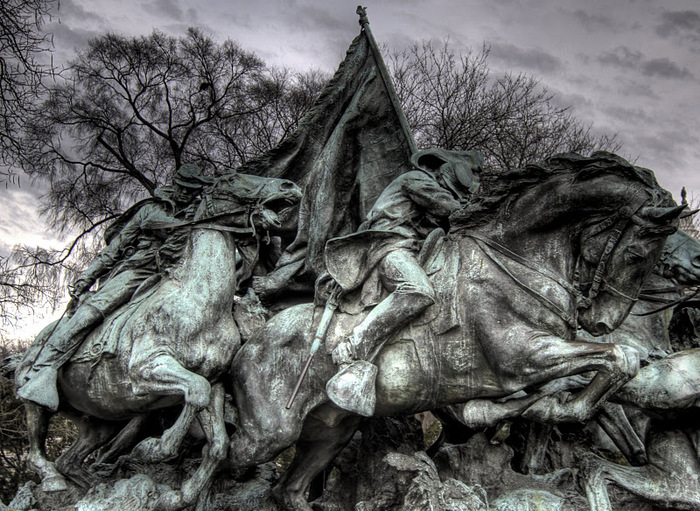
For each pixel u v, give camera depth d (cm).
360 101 854
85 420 748
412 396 636
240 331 710
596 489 629
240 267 739
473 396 628
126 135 1720
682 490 616
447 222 684
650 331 762
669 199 603
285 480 699
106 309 702
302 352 660
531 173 626
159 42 1680
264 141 1788
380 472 689
